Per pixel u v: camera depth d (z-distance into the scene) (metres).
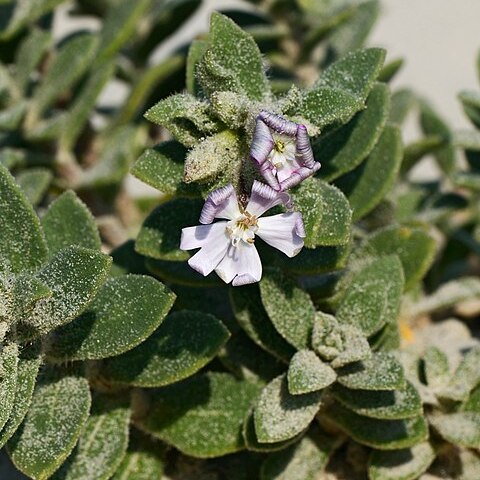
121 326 0.16
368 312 0.18
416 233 0.20
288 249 0.15
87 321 0.17
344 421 0.18
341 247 0.17
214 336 0.17
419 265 0.20
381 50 0.17
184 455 0.21
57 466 0.16
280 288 0.18
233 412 0.19
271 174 0.15
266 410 0.17
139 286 0.16
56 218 0.18
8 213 0.17
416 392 0.17
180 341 0.17
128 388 0.18
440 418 0.19
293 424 0.17
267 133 0.15
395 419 0.18
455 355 0.22
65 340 0.17
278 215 0.15
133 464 0.19
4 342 0.16
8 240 0.17
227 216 0.15
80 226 0.18
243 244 0.15
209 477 0.20
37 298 0.15
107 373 0.18
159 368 0.17
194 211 0.17
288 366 0.19
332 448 0.19
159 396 0.19
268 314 0.17
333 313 0.19
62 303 0.15
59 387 0.17
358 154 0.18
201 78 0.16
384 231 0.20
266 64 0.17
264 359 0.19
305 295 0.18
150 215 0.18
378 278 0.18
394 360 0.17
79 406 0.16
